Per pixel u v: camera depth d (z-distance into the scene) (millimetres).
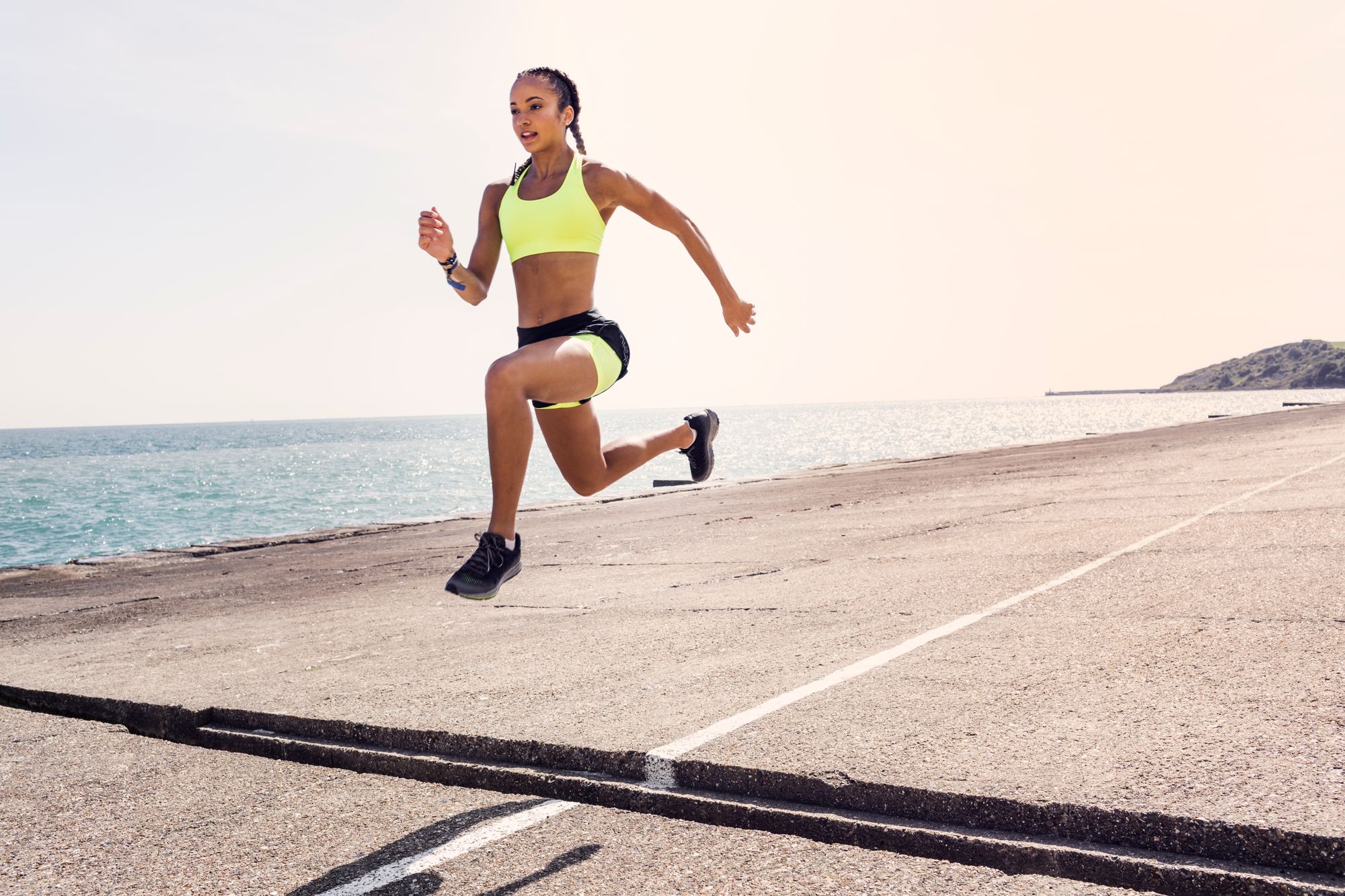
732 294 3699
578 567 7645
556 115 3457
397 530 13281
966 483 12359
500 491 3076
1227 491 8406
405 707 3656
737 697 3424
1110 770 2453
